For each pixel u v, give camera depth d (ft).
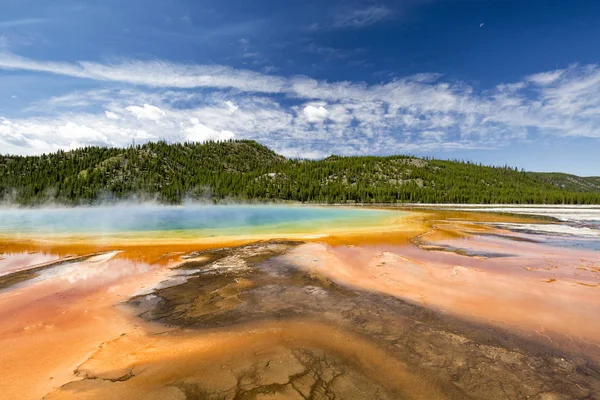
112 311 25.99
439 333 22.03
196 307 26.91
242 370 17.57
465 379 16.74
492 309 26.32
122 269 38.93
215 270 38.60
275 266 40.40
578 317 24.59
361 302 28.09
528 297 29.01
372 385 16.22
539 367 17.84
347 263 42.14
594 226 87.10
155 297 29.22
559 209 194.39
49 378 16.79
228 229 77.56
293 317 24.85
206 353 19.43
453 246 54.75
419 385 16.24
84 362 18.34
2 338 21.24
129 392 15.57
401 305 27.37
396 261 42.86
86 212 160.86
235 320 24.34
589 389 15.88
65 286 32.27
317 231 73.51
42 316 24.89
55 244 55.36
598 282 33.37
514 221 103.14
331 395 15.39
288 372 17.35
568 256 46.44
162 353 19.42
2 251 49.52
